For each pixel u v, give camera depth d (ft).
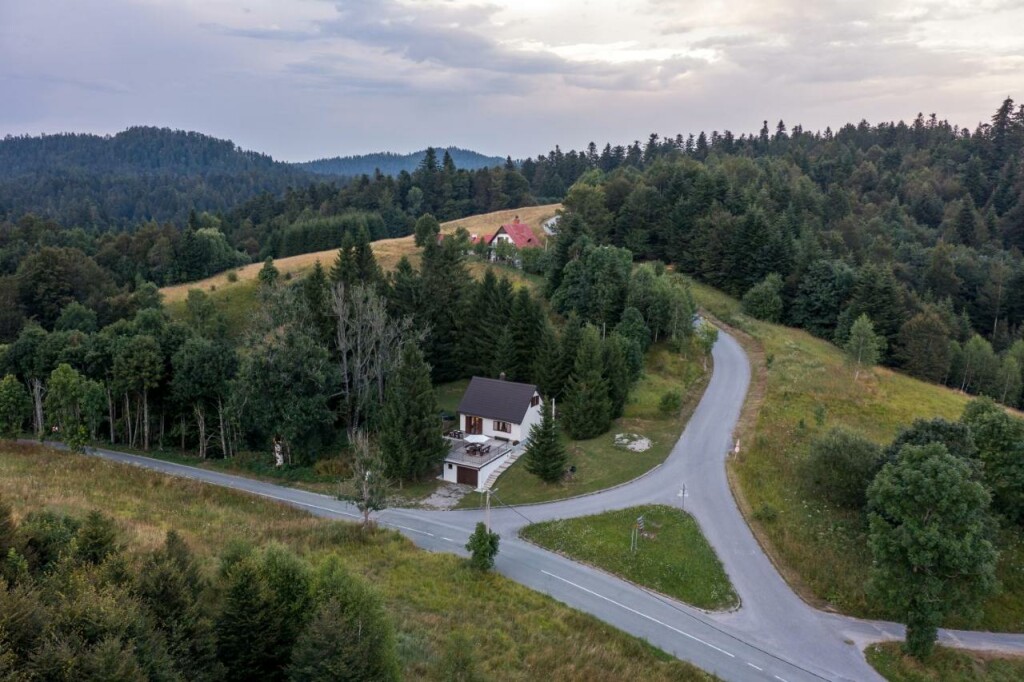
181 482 181.68
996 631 135.54
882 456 160.04
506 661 105.91
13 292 324.39
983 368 291.17
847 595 138.00
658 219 406.00
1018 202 542.98
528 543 158.40
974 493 122.31
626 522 161.58
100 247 478.18
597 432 212.23
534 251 367.86
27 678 59.00
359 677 75.46
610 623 127.54
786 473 178.60
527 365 251.39
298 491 193.36
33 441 231.71
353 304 232.94
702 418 222.89
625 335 260.42
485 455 201.16
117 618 65.31
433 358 269.03
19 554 79.61
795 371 252.21
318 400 208.44
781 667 117.91
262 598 80.79
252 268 415.85
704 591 138.62
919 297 369.30
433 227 420.36
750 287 354.13
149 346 232.32
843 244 426.51
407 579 132.77
